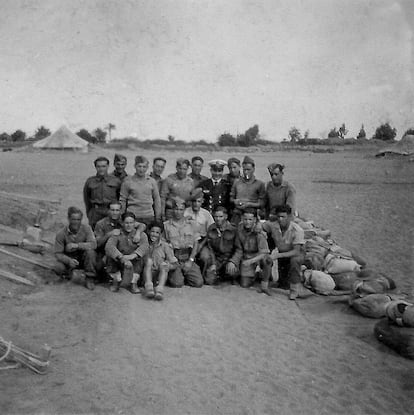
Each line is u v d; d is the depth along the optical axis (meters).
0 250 5.59
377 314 4.60
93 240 5.05
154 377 3.38
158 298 4.76
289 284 5.36
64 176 12.23
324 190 11.27
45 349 3.42
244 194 6.20
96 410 2.96
